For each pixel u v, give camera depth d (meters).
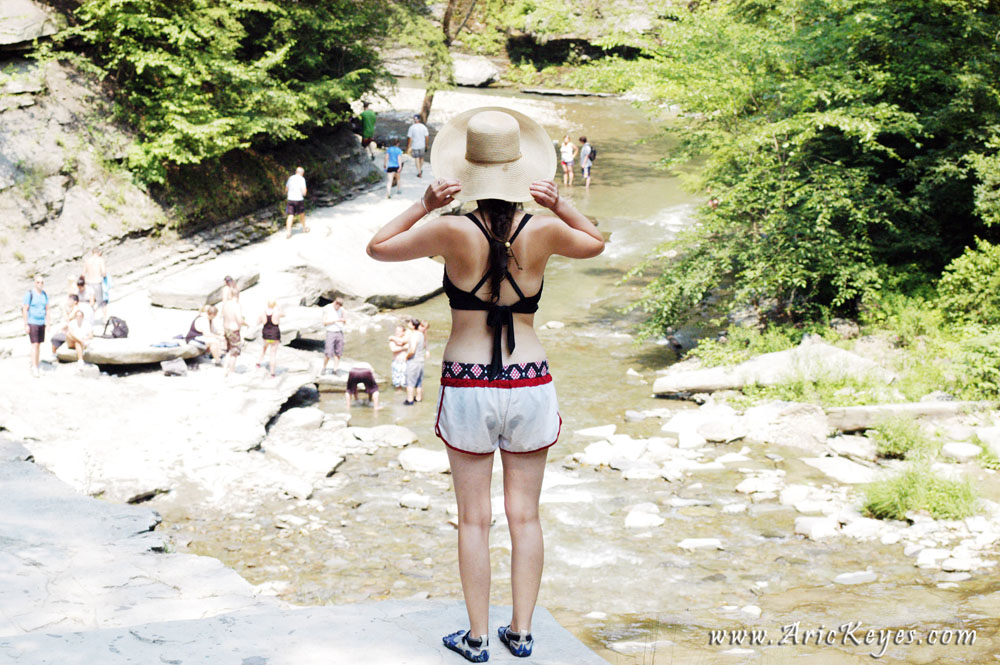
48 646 3.27
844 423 14.51
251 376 17.14
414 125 33.19
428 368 18.94
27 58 22.42
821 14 19.09
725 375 16.56
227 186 24.94
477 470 3.17
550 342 20.33
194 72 23.53
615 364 18.94
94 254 18.89
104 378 16.55
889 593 9.47
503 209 3.07
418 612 3.62
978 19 17.98
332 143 30.66
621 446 14.39
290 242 24.73
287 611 3.61
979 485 12.38
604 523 11.95
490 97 48.66
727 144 18.62
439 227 3.05
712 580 10.21
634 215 30.31
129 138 23.16
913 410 14.23
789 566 10.49
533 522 3.25
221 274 21.47
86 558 5.88
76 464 13.04
